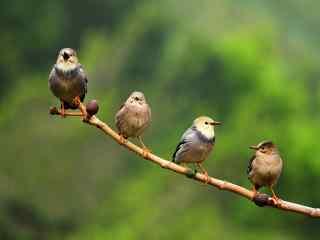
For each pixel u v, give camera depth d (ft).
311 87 164.66
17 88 180.86
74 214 135.44
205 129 41.42
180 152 41.63
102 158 143.13
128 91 156.97
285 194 135.54
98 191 138.51
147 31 164.86
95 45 180.45
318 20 192.65
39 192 135.85
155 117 145.79
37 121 152.15
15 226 130.82
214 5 172.45
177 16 169.37
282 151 136.46
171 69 153.38
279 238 127.03
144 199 130.93
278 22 186.50
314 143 138.21
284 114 147.54
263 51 157.38
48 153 143.43
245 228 126.93
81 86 39.14
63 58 38.86
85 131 147.13
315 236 131.54
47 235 133.18
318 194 135.64
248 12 173.99
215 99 149.59
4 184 135.13
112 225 131.44
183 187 128.26
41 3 198.59
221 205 127.13
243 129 136.87
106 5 200.54
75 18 201.36
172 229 122.31
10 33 194.80
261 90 149.38
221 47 152.25
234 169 125.70
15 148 144.46
